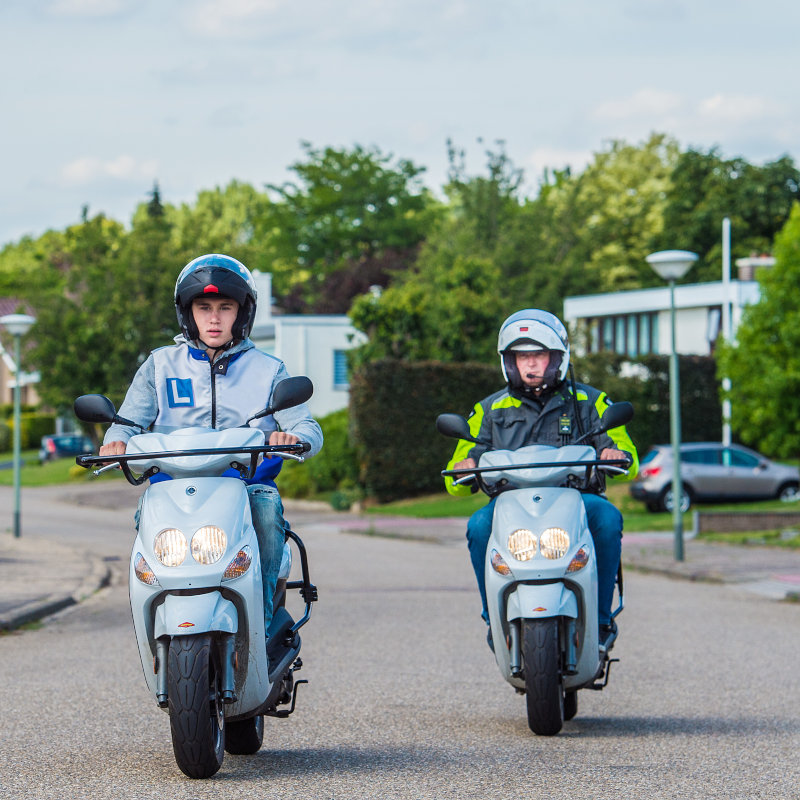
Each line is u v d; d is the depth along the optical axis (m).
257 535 18.67
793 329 98.12
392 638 37.59
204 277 19.09
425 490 134.88
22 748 21.19
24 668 31.92
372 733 22.75
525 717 24.42
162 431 19.41
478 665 31.83
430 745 21.52
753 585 58.50
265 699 18.36
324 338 167.62
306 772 19.19
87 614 46.78
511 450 22.34
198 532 17.45
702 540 84.69
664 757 20.47
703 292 151.88
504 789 18.06
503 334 22.89
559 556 21.08
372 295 141.00
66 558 71.88
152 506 17.84
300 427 18.98
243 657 17.89
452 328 140.25
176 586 17.34
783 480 112.50
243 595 17.55
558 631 21.47
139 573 17.62
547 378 22.83
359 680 29.30
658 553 73.00
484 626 40.81
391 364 132.38
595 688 23.00
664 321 158.62
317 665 31.84
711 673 30.80
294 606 47.97
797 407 99.06
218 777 18.80
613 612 23.03
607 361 138.25
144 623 17.77
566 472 21.66
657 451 110.88
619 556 22.66
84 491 166.88
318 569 67.19
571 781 18.64
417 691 27.72
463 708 25.53
